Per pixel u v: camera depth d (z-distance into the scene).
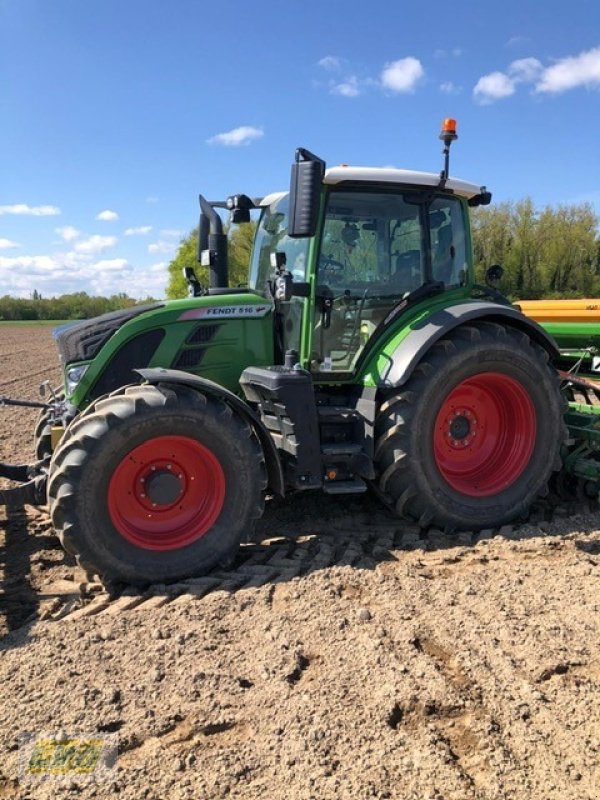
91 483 3.72
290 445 4.19
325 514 5.10
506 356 4.65
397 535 4.71
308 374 4.22
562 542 4.50
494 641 3.25
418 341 4.41
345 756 2.49
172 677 2.98
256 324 4.71
